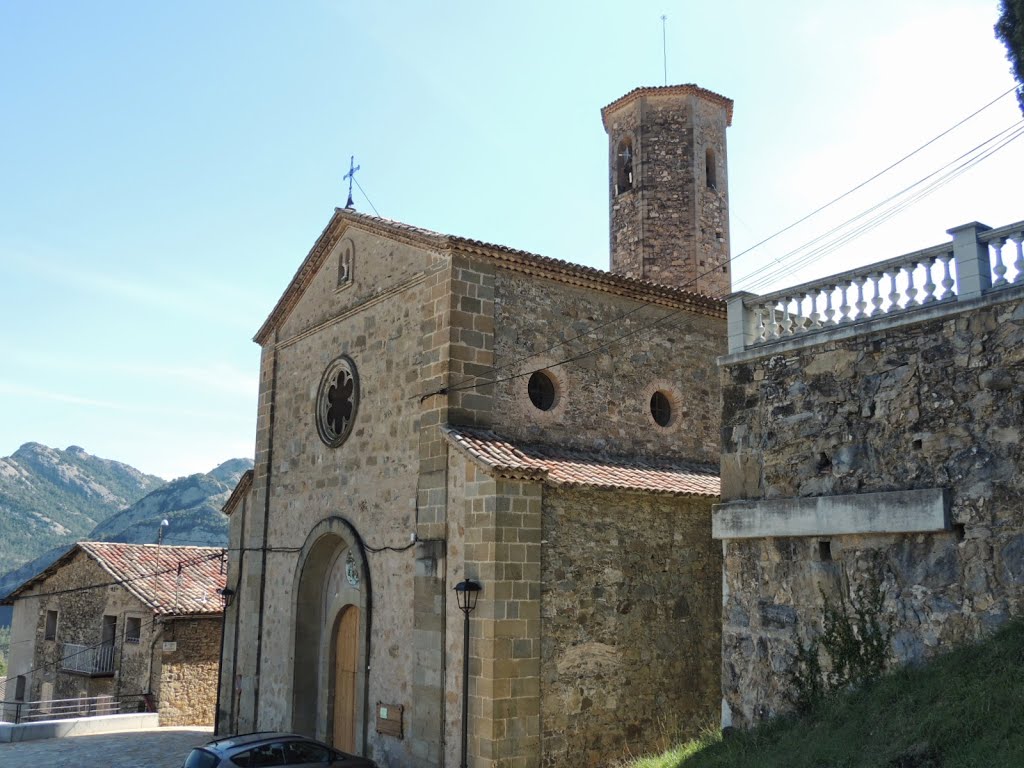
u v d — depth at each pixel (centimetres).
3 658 7431
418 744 1505
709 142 2498
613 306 1867
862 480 1150
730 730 1259
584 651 1488
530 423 1684
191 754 1389
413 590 1600
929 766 874
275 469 2178
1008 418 1018
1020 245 1041
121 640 2794
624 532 1586
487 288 1677
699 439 1959
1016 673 919
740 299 1352
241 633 2200
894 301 1158
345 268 2017
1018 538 992
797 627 1196
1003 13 1194
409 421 1692
